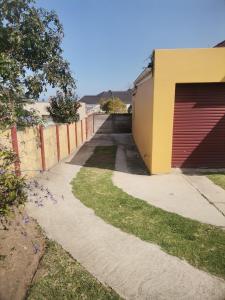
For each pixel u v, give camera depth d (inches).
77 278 136.8
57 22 376.5
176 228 188.5
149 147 353.1
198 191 266.8
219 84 329.4
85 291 128.0
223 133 343.6
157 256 155.7
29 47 355.6
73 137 546.6
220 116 339.0
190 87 330.0
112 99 1545.3
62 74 409.7
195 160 350.6
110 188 279.9
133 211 219.1
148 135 367.2
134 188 280.2
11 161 155.3
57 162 416.5
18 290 127.9
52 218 206.4
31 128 316.2
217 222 197.9
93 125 924.0
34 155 323.6
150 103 349.4
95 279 136.3
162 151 329.4
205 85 329.4
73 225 195.0
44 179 314.7
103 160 437.7
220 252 158.4
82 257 155.4
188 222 197.5
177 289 129.2
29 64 371.9
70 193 264.4
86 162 421.7
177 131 343.0
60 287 130.3
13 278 135.2
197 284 132.3
